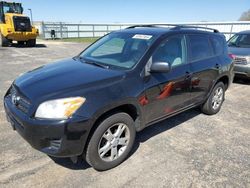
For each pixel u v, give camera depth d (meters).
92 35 34.78
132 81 3.27
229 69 5.28
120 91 3.09
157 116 3.78
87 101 2.80
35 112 2.74
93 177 3.04
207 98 4.94
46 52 15.30
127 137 3.33
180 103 4.16
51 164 3.26
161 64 3.35
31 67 9.86
